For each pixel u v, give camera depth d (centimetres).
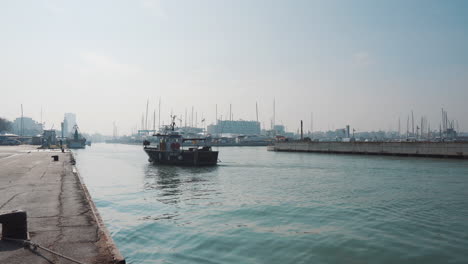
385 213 1647
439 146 5553
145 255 1059
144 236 1277
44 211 977
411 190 2395
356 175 3425
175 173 3797
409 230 1325
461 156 5244
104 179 3362
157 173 3838
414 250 1081
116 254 611
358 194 2245
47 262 565
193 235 1280
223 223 1473
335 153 7619
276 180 3092
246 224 1451
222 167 4441
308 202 1967
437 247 1112
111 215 1670
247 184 2825
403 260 993
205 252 1081
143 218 1591
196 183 2923
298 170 4022
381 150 6519
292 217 1578
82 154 9406
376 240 1191
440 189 2433
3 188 1443
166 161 4841
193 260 1009
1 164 2773
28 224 824
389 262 978
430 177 3158
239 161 5606
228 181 3045
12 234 680
